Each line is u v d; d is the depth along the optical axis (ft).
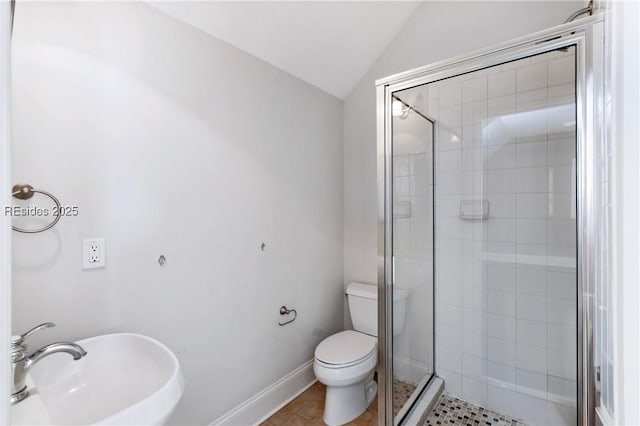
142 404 2.45
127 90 4.26
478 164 5.85
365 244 8.07
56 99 3.65
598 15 3.58
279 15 5.62
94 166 3.95
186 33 4.93
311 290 7.42
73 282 3.76
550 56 4.24
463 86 5.71
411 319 5.94
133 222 4.31
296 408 6.47
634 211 2.12
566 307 5.20
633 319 2.11
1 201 1.20
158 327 4.58
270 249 6.38
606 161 3.24
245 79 5.85
